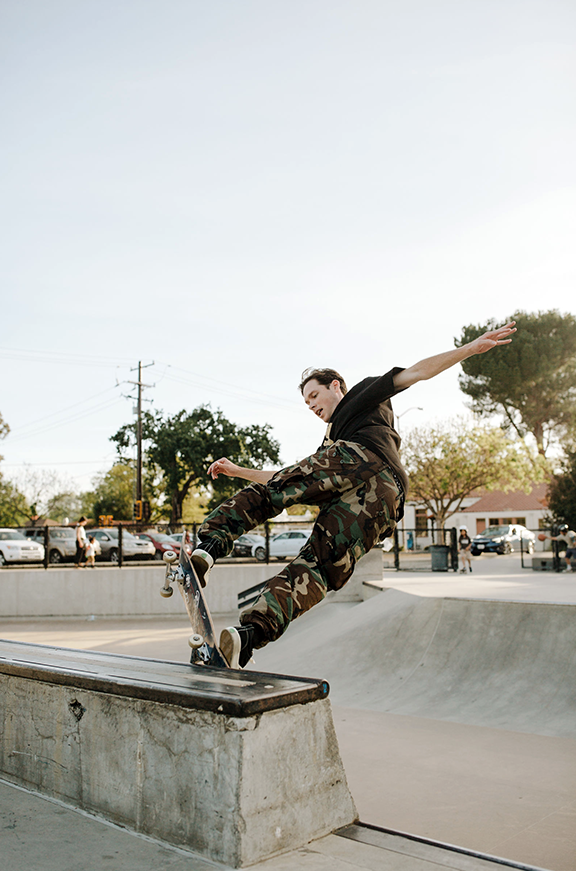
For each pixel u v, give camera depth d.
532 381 41.84
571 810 3.37
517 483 36.62
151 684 2.21
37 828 2.24
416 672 7.01
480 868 1.86
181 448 42.94
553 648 6.21
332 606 13.57
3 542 23.34
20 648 3.38
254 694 2.02
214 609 17.77
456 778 4.02
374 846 2.03
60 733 2.53
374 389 2.52
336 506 2.41
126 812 2.24
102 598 17.91
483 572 21.06
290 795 2.04
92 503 65.81
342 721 5.77
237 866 1.88
